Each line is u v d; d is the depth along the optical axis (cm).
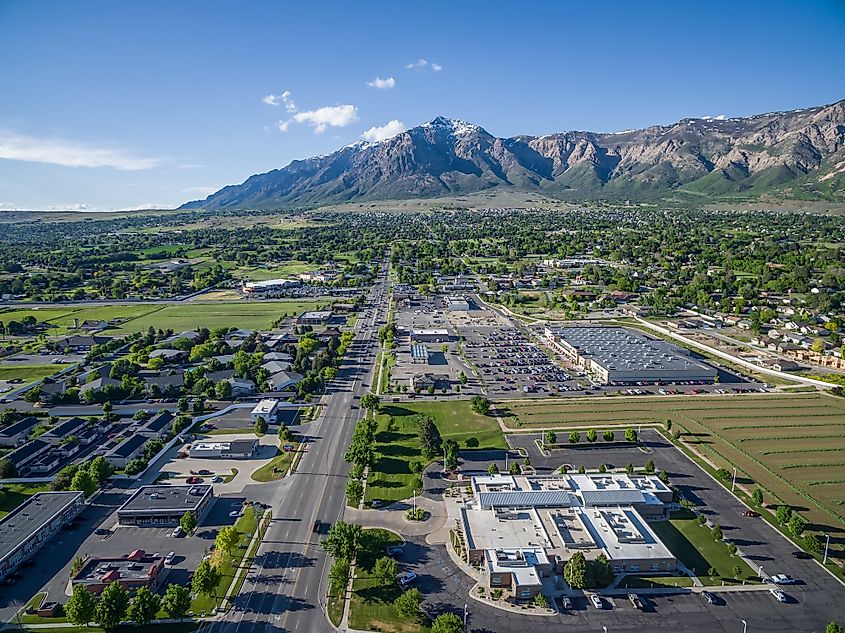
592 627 9256
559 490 12675
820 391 19888
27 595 9881
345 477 13962
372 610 9569
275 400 18362
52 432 16038
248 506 12631
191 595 9875
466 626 9250
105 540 11456
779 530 11850
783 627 9275
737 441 15988
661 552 10762
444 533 11681
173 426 16438
